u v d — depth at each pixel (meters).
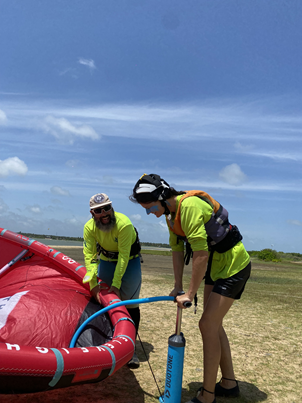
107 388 2.95
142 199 2.60
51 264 3.97
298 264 26.92
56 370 2.07
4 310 2.86
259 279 11.90
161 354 3.88
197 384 3.14
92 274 3.27
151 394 2.88
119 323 2.85
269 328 5.17
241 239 2.75
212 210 2.64
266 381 3.31
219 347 2.65
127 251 3.32
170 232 2.94
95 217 3.19
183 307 2.55
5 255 4.21
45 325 2.76
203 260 2.47
